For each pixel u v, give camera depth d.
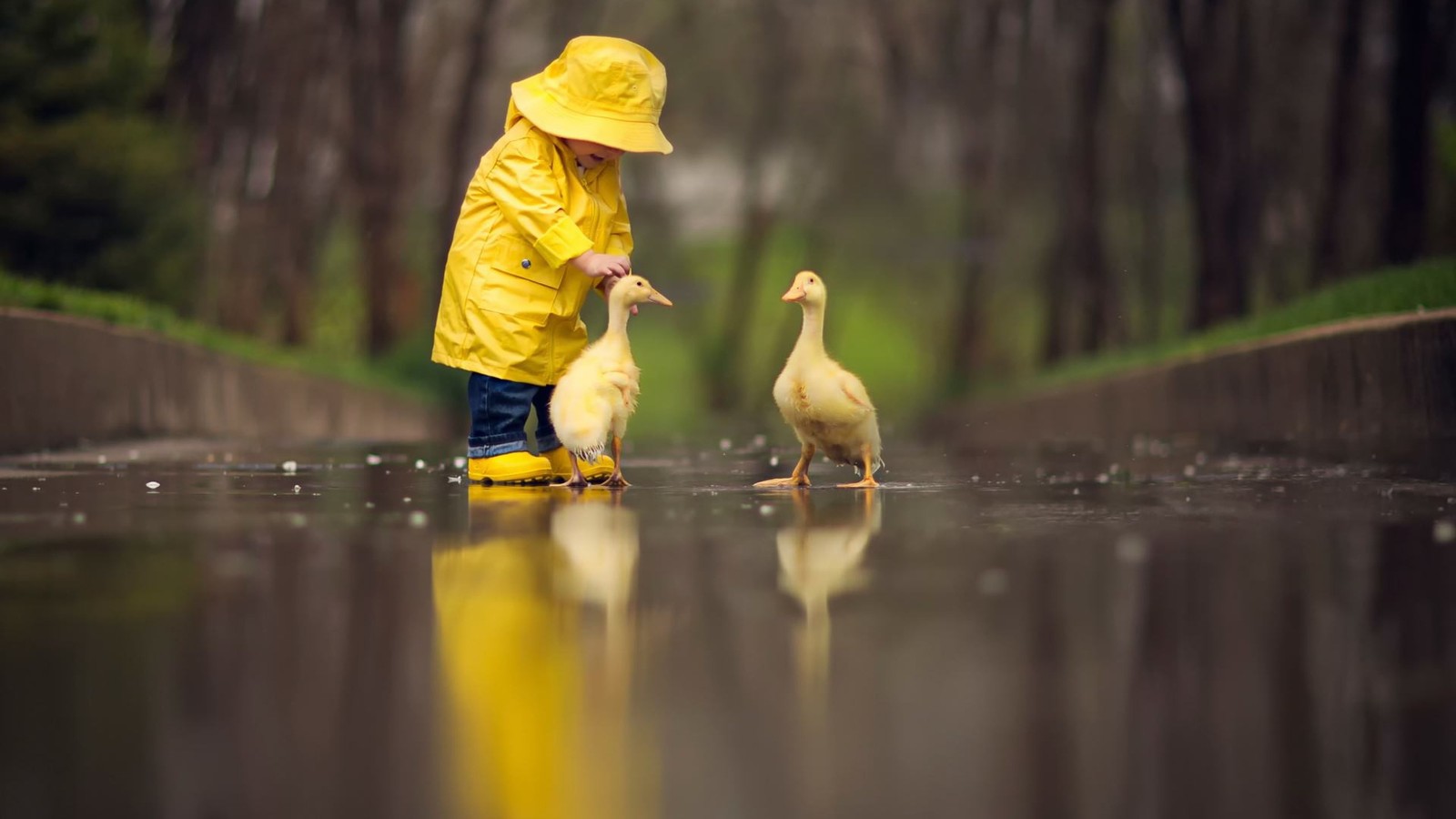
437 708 4.08
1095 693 4.20
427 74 49.59
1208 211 35.41
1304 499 9.45
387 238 44.56
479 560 6.68
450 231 46.50
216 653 4.68
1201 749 3.70
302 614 5.32
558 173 11.74
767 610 5.43
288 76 39.28
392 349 45.62
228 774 3.54
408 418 40.22
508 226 11.79
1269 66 42.19
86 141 27.06
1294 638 4.84
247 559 6.68
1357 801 3.36
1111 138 52.78
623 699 4.18
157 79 29.62
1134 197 54.41
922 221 70.62
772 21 62.62
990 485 11.19
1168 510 8.84
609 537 7.56
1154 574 6.13
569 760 3.65
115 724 3.90
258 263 39.53
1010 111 54.88
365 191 43.16
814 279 10.59
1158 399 23.98
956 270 70.81
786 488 11.02
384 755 3.68
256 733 3.85
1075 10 48.28
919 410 67.94
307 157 42.00
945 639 4.91
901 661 4.60
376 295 45.31
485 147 54.56
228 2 35.03
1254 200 42.53
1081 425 30.28
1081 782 3.48
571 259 11.35
